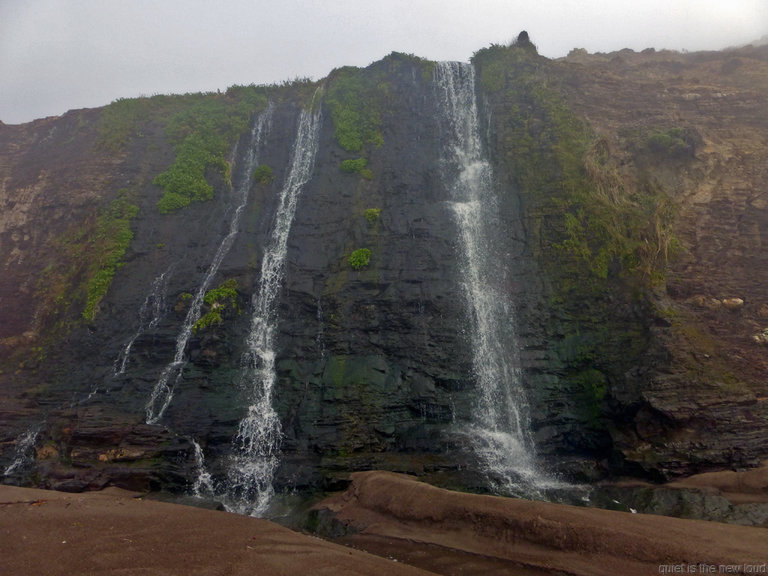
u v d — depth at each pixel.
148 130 35.62
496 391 22.39
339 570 10.54
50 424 20.59
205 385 22.48
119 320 25.47
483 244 27.19
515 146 31.22
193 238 29.17
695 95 33.78
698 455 17.19
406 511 14.55
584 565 11.09
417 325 23.89
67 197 31.77
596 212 26.30
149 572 9.59
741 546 11.45
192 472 19.17
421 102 35.69
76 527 12.11
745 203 27.05
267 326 25.06
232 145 34.50
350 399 21.64
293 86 39.34
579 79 35.59
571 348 22.75
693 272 24.27
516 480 18.66
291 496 18.69
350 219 28.89
